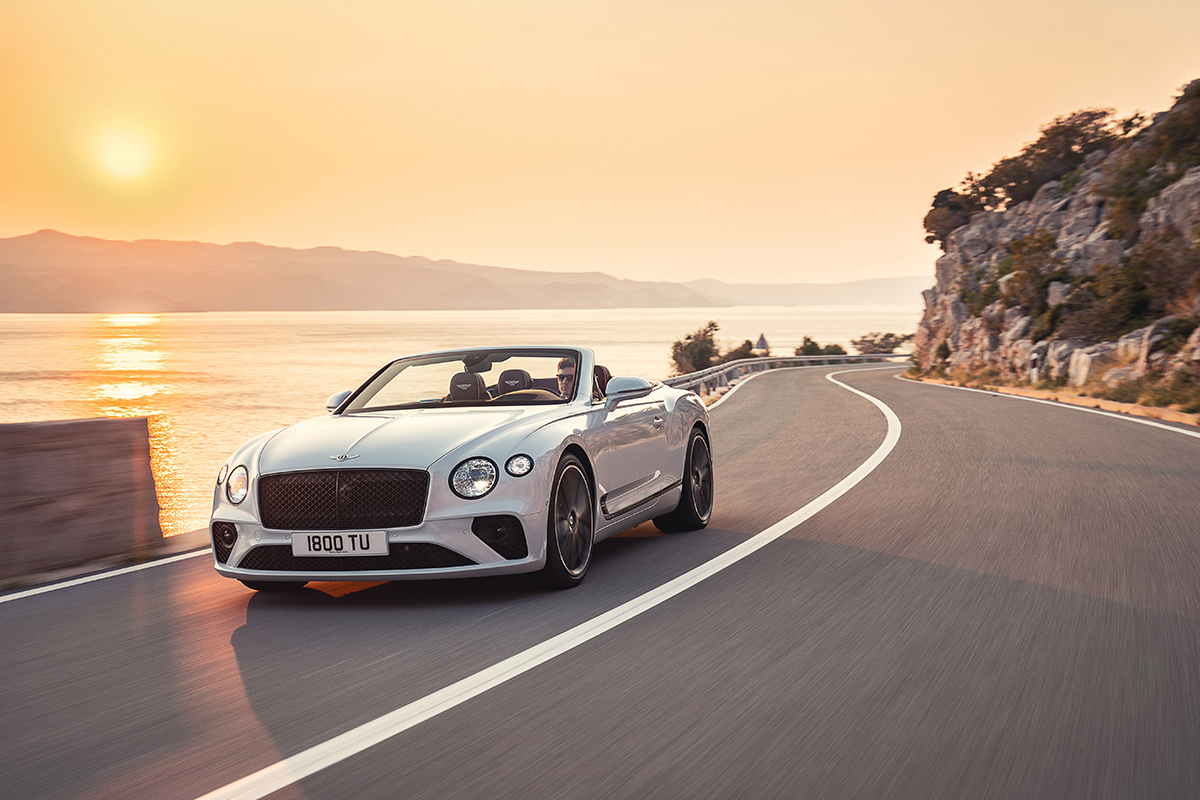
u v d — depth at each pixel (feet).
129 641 15.17
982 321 138.21
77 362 518.37
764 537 22.62
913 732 10.61
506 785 9.34
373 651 14.15
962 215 203.00
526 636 14.71
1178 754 9.92
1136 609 15.81
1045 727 10.70
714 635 14.64
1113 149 169.68
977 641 14.16
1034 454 38.24
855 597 16.81
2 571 19.93
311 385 329.31
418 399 20.63
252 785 9.50
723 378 99.04
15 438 20.53
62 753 10.55
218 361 508.94
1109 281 98.32
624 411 20.97
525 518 16.56
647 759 9.95
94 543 21.77
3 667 14.02
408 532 16.17
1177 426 50.52
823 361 222.28
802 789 9.16
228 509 17.31
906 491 29.22
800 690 12.07
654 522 24.16
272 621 16.14
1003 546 21.11
